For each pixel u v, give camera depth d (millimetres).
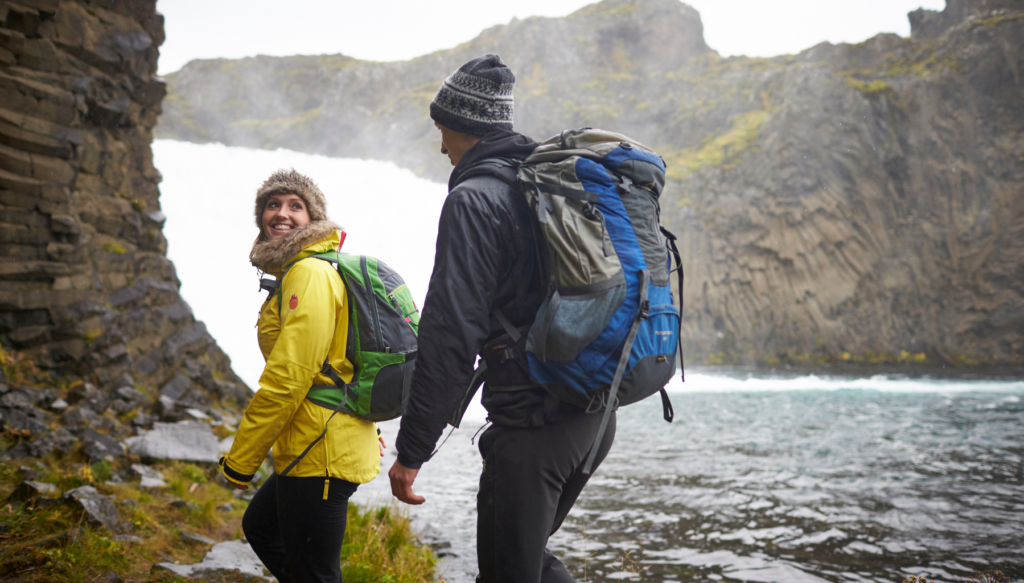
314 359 1934
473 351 1612
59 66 7160
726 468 8852
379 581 3361
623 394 1630
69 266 6891
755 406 17719
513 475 1715
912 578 3848
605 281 1565
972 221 45938
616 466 8961
